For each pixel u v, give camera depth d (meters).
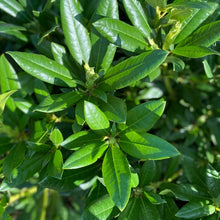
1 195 0.63
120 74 0.52
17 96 0.60
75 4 0.54
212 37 0.55
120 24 0.54
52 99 0.53
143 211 0.56
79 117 0.52
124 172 0.50
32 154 0.54
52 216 0.85
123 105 0.52
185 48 0.56
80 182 0.58
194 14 0.56
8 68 0.60
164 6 0.54
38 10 0.66
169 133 0.78
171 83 0.77
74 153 0.50
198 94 0.77
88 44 0.55
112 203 0.54
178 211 0.55
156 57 0.50
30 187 0.78
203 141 0.79
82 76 0.56
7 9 0.64
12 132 0.61
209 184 0.59
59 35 0.63
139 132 0.52
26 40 0.66
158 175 0.66
